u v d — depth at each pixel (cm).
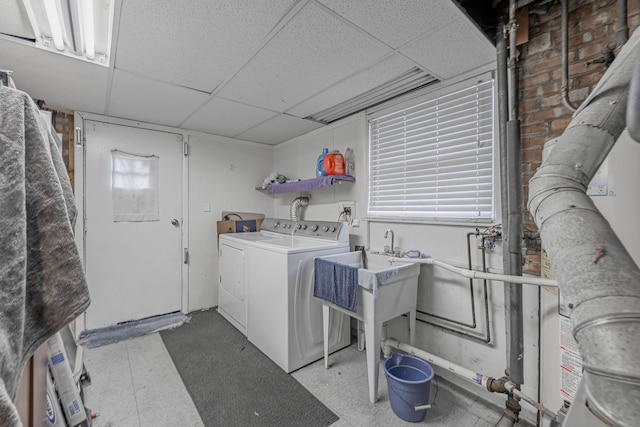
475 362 184
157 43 155
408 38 152
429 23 140
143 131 292
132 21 136
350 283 184
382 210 247
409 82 205
